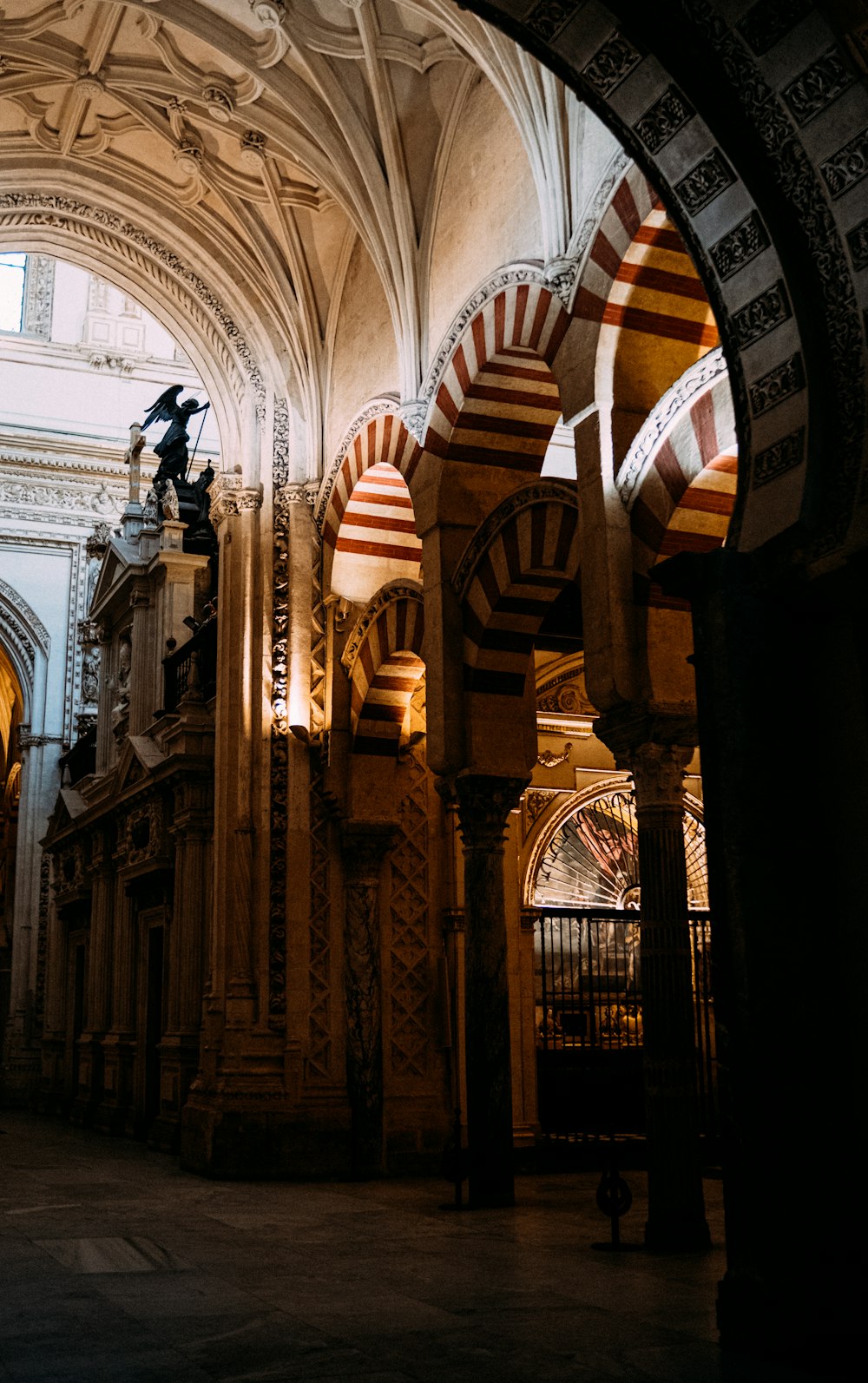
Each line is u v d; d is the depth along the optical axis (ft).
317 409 51.19
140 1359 19.57
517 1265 27.71
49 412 100.48
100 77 45.50
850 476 20.44
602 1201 30.14
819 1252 19.15
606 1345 20.39
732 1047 20.04
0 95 45.24
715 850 20.83
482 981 38.09
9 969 104.88
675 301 32.63
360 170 42.29
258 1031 46.85
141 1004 65.51
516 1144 47.29
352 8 39.73
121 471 101.55
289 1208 37.47
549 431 40.88
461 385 39.73
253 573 51.31
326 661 49.55
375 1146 46.06
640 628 31.22
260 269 51.60
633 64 22.49
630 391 32.63
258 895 48.32
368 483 47.96
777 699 20.85
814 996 19.95
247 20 41.42
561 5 22.44
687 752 30.96
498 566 38.24
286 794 48.91
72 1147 59.52
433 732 39.34
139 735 67.00
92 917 75.97
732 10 20.99
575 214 33.78
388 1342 20.65
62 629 99.04
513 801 39.17
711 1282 25.62
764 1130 19.48
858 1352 18.22
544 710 54.70
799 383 21.48
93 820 74.23
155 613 71.26
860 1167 19.47
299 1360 19.45
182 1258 28.84
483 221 39.01
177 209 51.03
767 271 21.95
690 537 30.94
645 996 30.37
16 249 51.34
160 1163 51.57
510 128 37.93
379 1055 46.96
